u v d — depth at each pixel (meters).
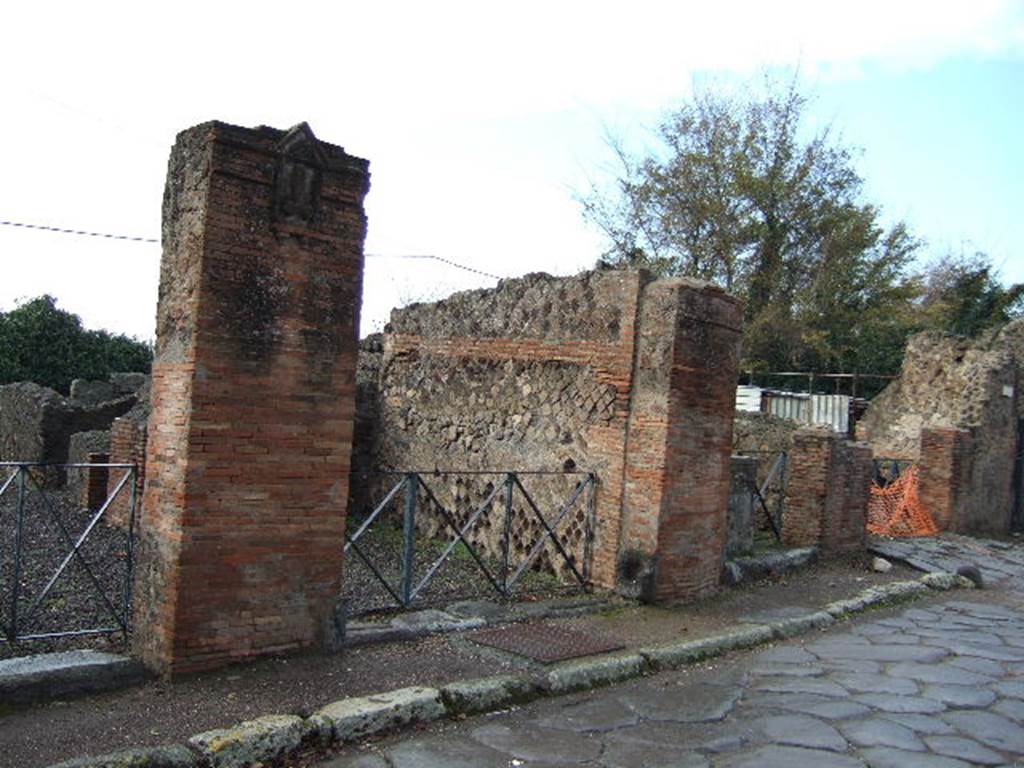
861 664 7.14
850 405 21.77
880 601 9.73
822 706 5.98
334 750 4.92
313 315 5.97
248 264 5.65
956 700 6.23
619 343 9.05
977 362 17.89
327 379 6.05
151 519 5.71
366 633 6.62
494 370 11.13
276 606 5.90
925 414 18.77
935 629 8.64
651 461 8.59
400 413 12.94
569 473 8.95
